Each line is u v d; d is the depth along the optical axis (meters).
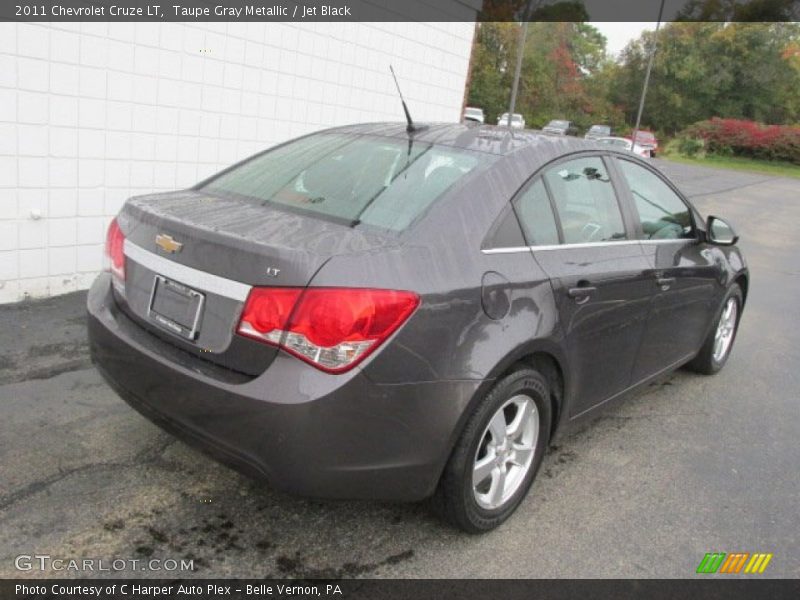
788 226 16.45
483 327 2.60
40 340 4.38
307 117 6.92
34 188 4.91
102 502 2.85
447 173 2.89
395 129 3.46
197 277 2.49
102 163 5.28
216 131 6.07
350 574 2.59
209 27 5.79
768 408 4.60
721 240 4.41
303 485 2.35
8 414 3.46
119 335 2.70
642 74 69.94
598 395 3.47
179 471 3.12
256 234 2.47
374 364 2.30
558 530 2.98
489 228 2.76
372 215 2.70
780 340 6.37
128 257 2.82
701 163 45.50
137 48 5.30
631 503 3.26
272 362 2.31
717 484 3.51
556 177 3.21
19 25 4.60
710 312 4.56
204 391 2.39
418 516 2.96
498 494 2.88
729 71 66.50
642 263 3.57
